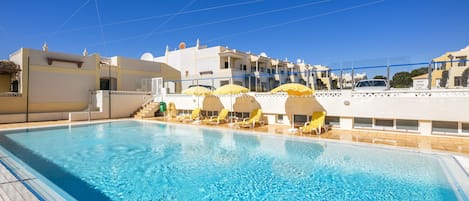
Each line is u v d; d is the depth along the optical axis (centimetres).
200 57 2838
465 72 931
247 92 1383
